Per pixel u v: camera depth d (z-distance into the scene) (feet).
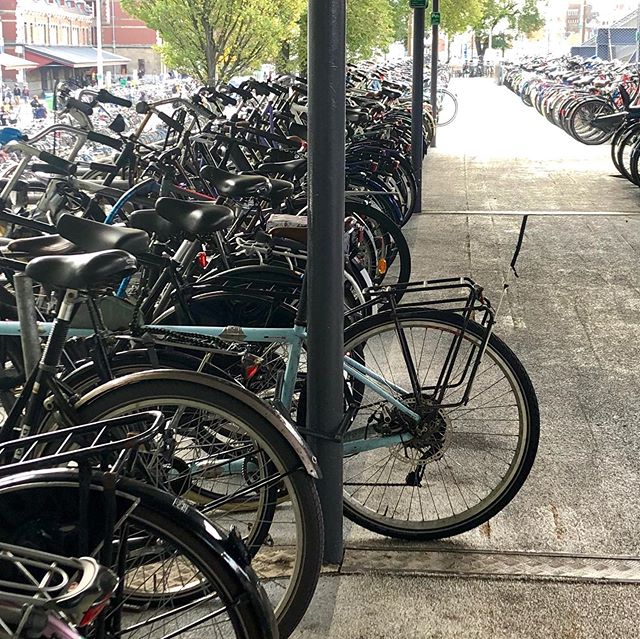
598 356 14.26
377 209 15.78
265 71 41.34
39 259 6.49
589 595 8.10
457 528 8.99
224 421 7.34
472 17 87.76
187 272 9.54
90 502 5.52
